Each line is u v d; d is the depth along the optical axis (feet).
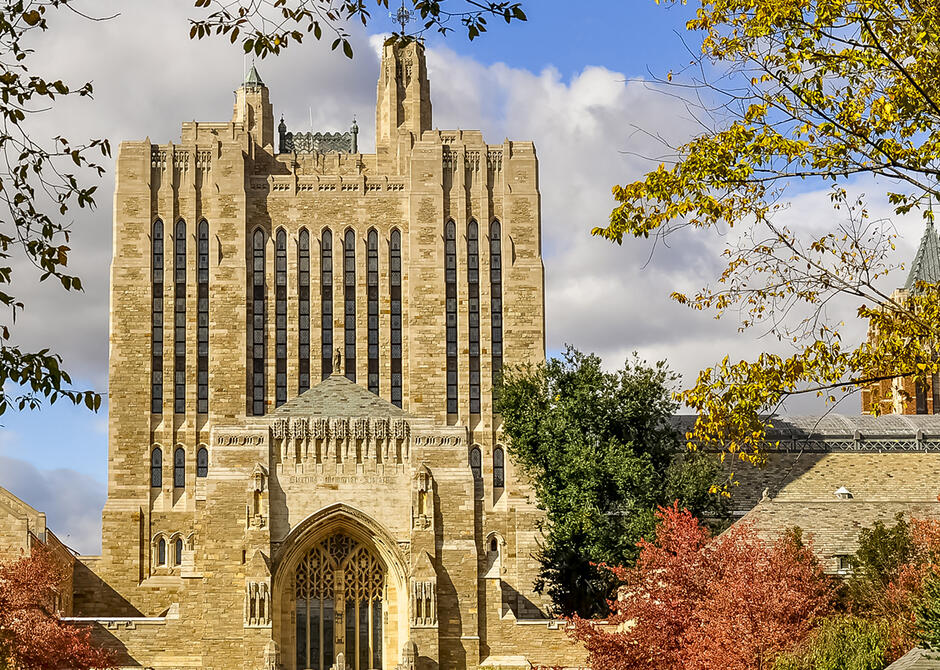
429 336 489.67
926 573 241.76
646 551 273.95
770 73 134.41
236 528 345.92
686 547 269.03
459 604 348.18
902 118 133.80
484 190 498.28
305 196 499.51
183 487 479.00
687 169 135.64
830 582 279.69
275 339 491.31
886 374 134.92
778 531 328.08
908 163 133.80
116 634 341.62
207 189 494.59
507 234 496.23
